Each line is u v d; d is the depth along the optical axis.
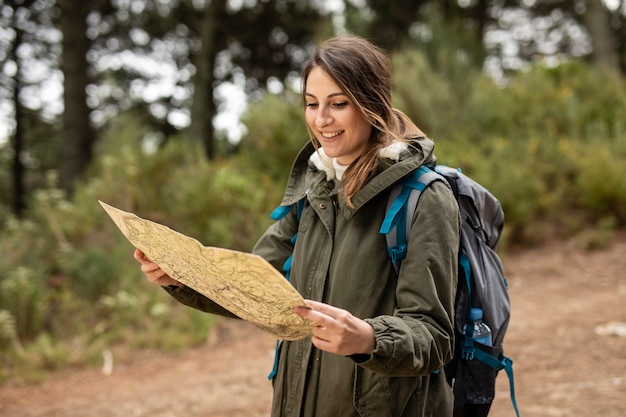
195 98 14.14
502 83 11.82
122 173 7.91
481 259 1.68
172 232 1.23
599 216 7.96
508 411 3.33
